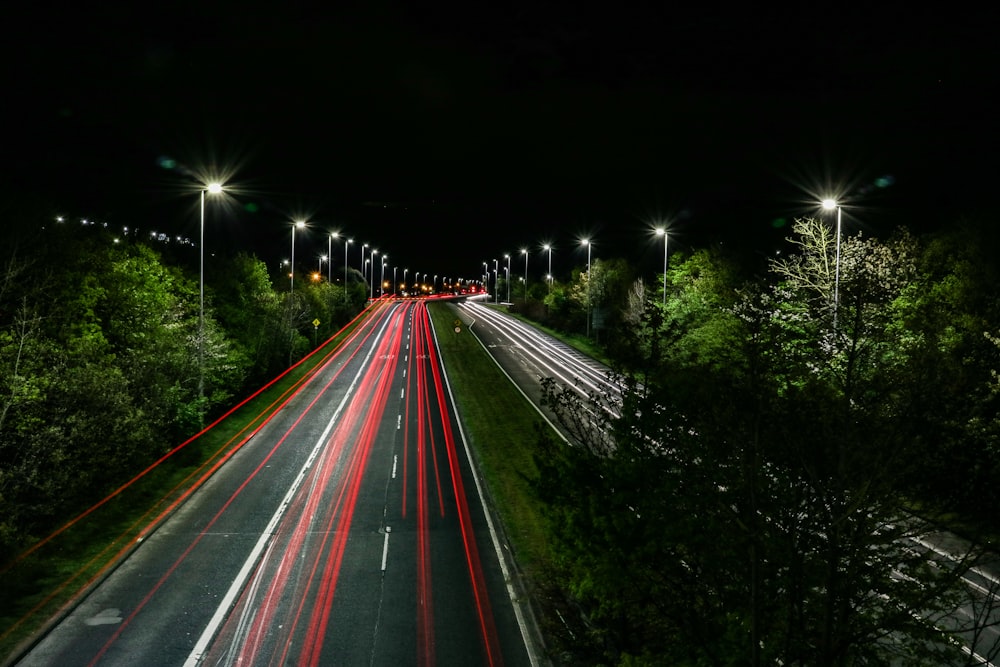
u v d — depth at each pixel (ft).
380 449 112.16
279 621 52.90
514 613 54.44
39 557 62.44
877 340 27.37
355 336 272.10
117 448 75.15
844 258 105.60
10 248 75.97
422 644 49.44
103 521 73.67
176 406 99.60
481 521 77.87
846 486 24.77
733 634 26.81
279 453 108.58
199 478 93.45
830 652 23.82
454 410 145.38
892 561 25.39
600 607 34.17
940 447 24.80
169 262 127.95
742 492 27.35
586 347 242.58
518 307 387.55
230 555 66.64
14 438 62.54
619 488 31.81
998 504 24.71
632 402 32.94
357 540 71.20
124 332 94.53
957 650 25.41
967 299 95.81
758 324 28.71
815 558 25.76
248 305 155.22
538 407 144.36
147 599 56.44
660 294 202.59
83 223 95.30
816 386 27.07
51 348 70.85
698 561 29.76
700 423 29.37
